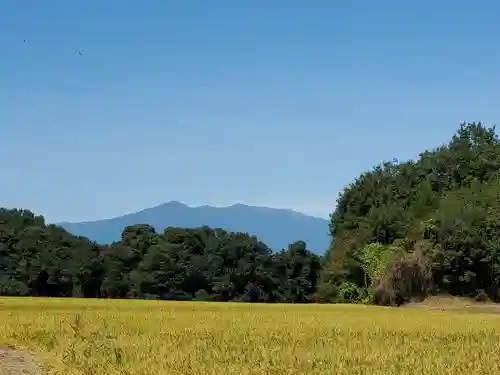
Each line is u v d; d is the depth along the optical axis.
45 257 89.81
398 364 18.17
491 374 17.14
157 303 43.28
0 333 22.16
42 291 90.50
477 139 87.12
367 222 77.44
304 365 18.02
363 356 19.73
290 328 26.77
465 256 63.84
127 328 24.89
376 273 67.88
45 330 23.22
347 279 75.25
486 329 28.78
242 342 22.12
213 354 19.22
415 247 66.38
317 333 25.41
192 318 30.42
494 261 63.91
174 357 18.33
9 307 35.16
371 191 83.44
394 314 39.56
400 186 83.19
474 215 65.50
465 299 63.94
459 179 82.56
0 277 87.94
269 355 19.20
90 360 17.94
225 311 37.53
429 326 29.78
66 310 33.59
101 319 27.42
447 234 64.81
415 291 65.38
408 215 76.12
